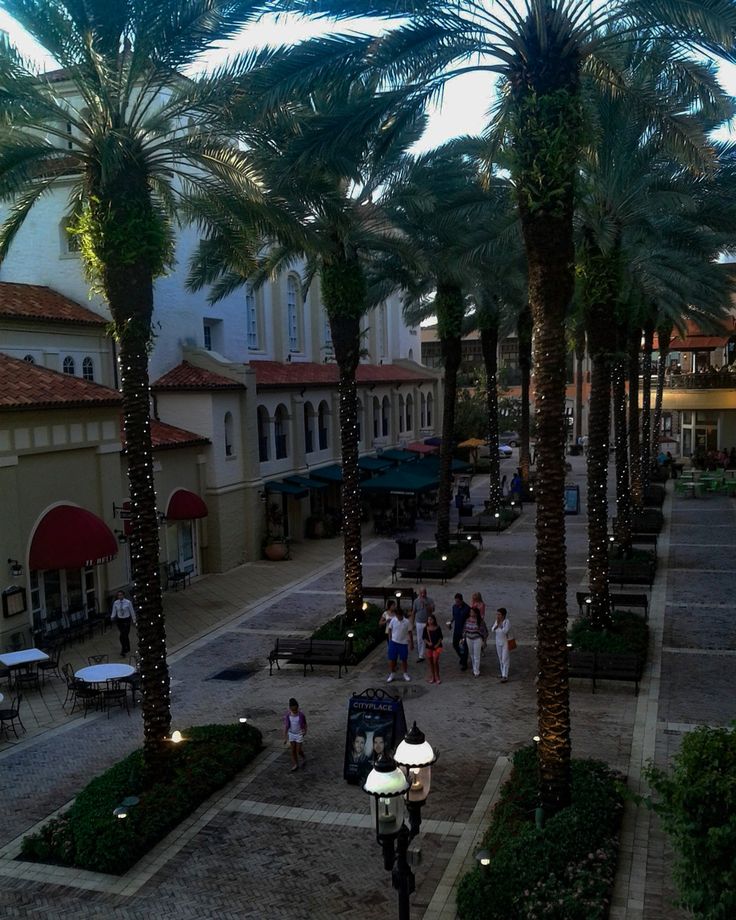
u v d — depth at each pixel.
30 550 21.27
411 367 56.78
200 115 15.19
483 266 27.52
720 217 21.30
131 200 13.20
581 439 70.50
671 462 53.16
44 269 31.91
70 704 17.78
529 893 9.65
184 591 28.22
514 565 29.42
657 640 20.12
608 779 12.32
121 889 10.79
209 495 30.98
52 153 13.98
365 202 22.92
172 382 31.14
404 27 12.84
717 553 29.78
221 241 18.16
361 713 13.60
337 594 26.80
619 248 20.19
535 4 11.25
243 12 13.30
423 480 35.94
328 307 21.95
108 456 24.12
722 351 59.91
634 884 10.18
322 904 10.27
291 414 37.53
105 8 12.54
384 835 8.05
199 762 13.74
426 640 18.12
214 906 10.32
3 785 13.96
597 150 17.44
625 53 14.73
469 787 13.10
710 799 7.25
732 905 6.94
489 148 14.73
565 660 11.53
